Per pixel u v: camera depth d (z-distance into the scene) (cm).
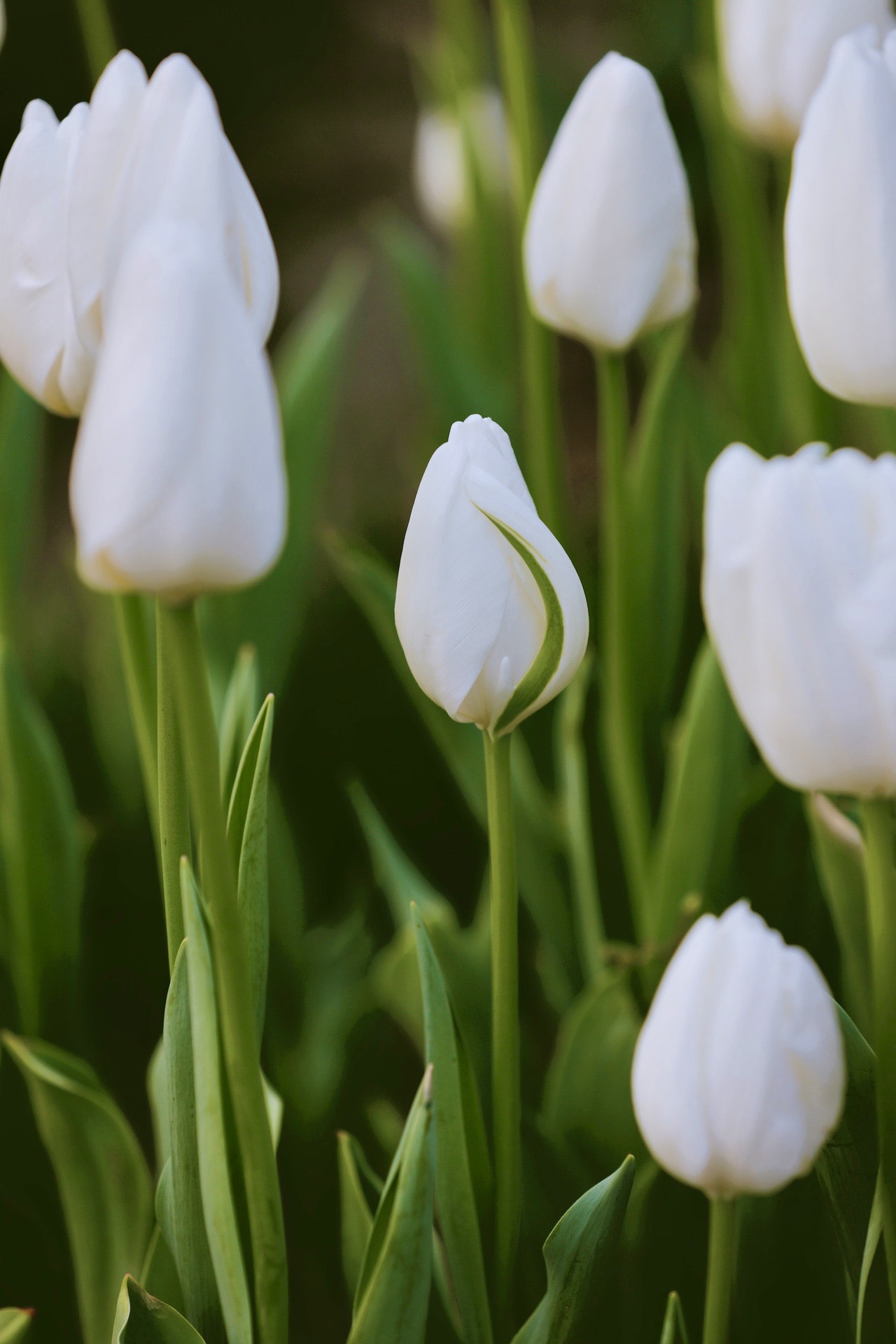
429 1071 112
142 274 104
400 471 487
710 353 488
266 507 105
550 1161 129
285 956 172
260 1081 111
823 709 110
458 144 262
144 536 105
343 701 246
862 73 114
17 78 607
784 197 149
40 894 137
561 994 160
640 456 156
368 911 208
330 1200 155
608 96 127
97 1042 184
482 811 160
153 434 104
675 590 165
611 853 164
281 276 651
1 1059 133
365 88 682
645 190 128
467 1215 116
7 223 111
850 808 127
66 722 251
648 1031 111
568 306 129
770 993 110
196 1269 117
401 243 204
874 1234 116
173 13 643
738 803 137
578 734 149
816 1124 111
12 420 178
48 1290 134
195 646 107
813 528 109
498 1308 117
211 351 104
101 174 108
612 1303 126
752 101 142
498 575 111
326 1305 153
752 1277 125
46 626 308
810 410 171
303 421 186
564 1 584
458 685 111
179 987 115
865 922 124
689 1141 111
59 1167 128
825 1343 126
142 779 194
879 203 115
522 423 232
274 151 671
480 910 151
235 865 117
